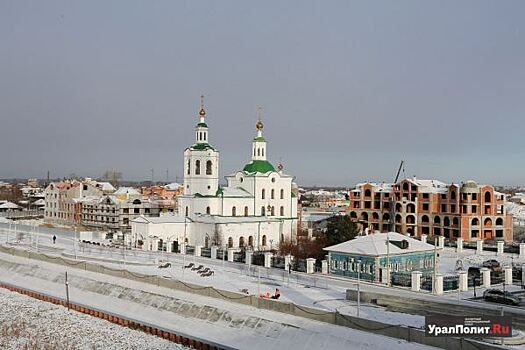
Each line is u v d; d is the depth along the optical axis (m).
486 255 131.38
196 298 83.25
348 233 122.31
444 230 167.12
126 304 86.88
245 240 146.62
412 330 60.41
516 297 78.75
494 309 72.81
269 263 113.31
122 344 69.81
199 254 128.38
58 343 70.44
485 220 165.50
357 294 78.56
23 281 108.56
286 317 71.56
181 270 109.62
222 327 73.06
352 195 185.75
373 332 63.47
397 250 99.62
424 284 90.56
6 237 168.50
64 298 92.19
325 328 66.50
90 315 83.31
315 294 86.94
